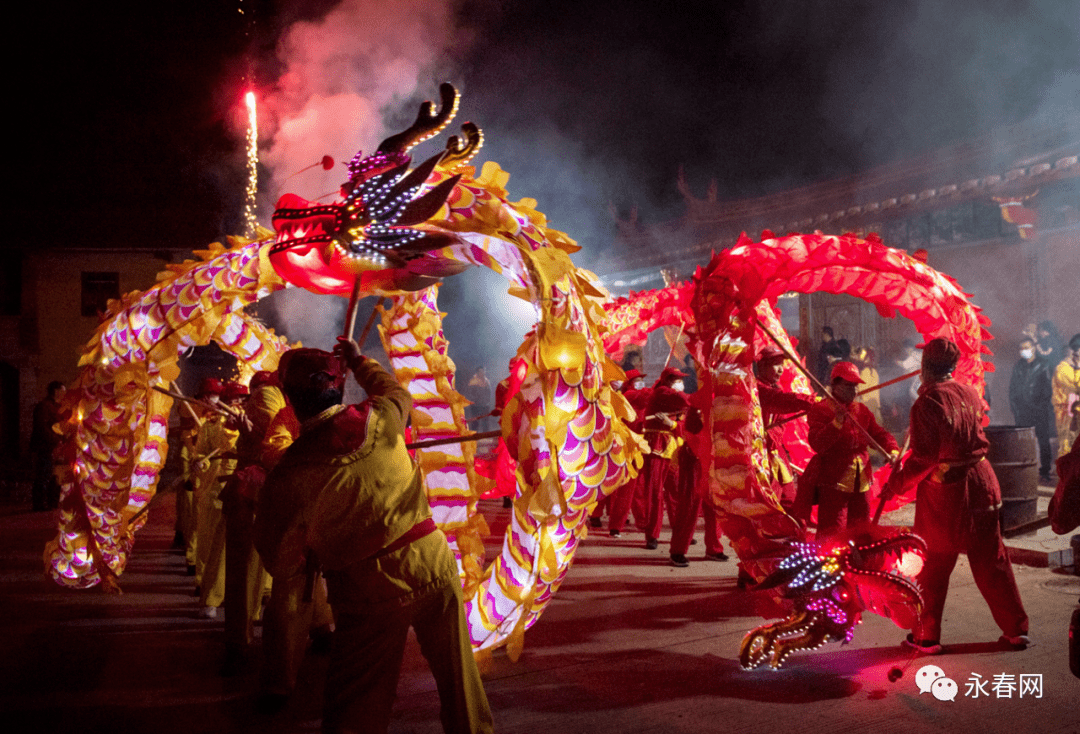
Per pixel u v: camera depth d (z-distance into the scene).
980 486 4.74
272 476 3.28
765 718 3.99
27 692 4.52
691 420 5.75
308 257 4.23
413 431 5.93
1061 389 10.86
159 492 12.89
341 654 3.28
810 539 5.89
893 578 4.52
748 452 5.04
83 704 4.34
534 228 4.53
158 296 5.59
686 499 7.28
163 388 5.65
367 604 3.26
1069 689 4.22
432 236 3.80
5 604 6.37
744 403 5.09
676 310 10.04
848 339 16.30
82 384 5.82
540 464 4.29
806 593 4.55
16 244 20.94
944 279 5.97
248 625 4.80
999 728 3.82
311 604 4.52
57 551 6.17
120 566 6.12
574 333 4.21
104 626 5.76
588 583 6.69
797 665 4.70
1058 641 4.89
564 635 5.33
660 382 7.76
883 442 5.75
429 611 3.34
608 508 9.83
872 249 5.63
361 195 3.64
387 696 3.28
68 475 5.99
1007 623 4.78
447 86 3.67
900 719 3.95
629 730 3.89
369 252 3.72
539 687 4.45
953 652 4.79
